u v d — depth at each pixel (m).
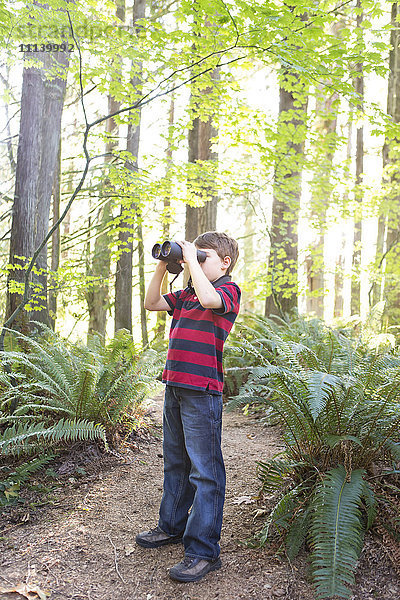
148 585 2.09
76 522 2.63
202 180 6.83
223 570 2.18
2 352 3.43
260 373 2.51
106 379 3.82
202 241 2.40
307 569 2.13
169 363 2.26
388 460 2.57
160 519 2.41
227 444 3.97
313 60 4.09
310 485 2.47
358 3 5.25
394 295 7.35
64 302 10.35
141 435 4.02
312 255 9.27
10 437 3.11
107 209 9.90
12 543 2.42
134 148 8.31
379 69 4.25
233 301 2.22
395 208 7.84
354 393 2.44
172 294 2.51
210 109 5.96
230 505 2.80
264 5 3.85
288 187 7.39
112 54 4.59
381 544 2.16
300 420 2.54
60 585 2.09
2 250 9.25
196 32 4.29
